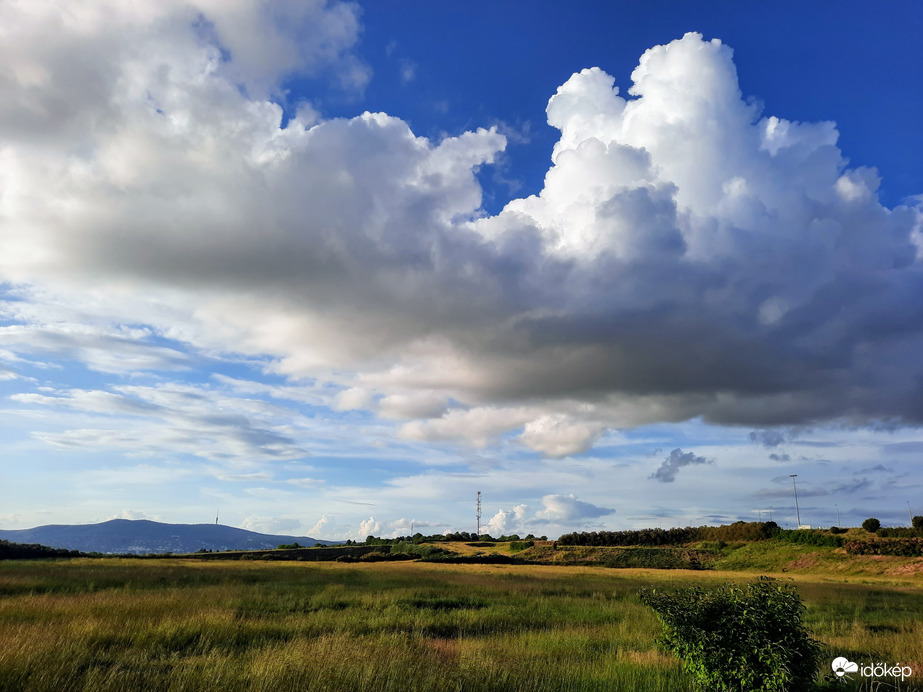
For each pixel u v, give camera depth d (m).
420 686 9.00
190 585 27.88
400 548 99.88
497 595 27.25
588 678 10.32
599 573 58.34
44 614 15.32
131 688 8.69
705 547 102.56
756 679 8.36
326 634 14.26
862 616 21.59
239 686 8.74
